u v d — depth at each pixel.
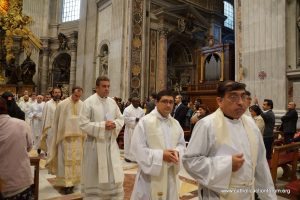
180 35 15.04
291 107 5.94
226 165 1.74
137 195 2.58
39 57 20.73
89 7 17.61
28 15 20.75
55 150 4.66
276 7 7.77
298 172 5.77
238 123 1.96
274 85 7.64
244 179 1.82
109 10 15.11
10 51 18.72
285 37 7.53
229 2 22.23
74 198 2.73
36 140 8.52
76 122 4.67
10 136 2.40
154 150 2.49
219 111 1.96
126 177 5.35
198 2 16.73
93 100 3.91
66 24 21.36
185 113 7.05
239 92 1.88
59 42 20.67
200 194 2.00
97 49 16.12
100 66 15.47
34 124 8.53
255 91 8.06
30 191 2.57
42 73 20.77
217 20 17.62
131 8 12.97
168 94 2.69
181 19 14.94
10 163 2.38
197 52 15.08
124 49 12.94
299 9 7.64
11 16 18.84
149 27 13.84
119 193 3.82
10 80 18.22
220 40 17.64
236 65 8.68
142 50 13.24
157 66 14.01
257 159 1.99
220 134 1.86
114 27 13.86
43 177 5.33
